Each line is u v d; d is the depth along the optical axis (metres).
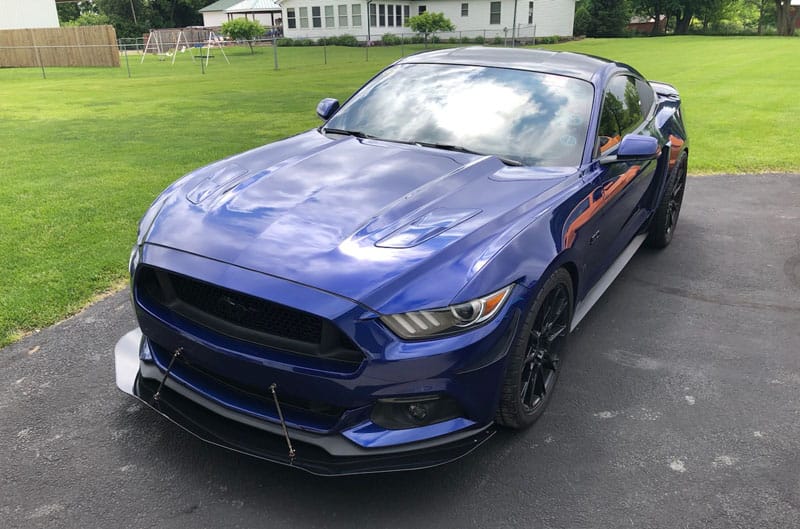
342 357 2.21
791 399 3.21
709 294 4.46
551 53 4.25
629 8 54.09
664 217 5.05
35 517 2.35
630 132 4.08
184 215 2.70
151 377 2.71
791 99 14.21
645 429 2.95
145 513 2.39
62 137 9.97
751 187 7.34
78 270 4.55
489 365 2.36
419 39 43.31
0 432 2.82
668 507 2.46
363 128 3.78
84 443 2.77
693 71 20.97
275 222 2.55
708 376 3.41
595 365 3.51
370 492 2.52
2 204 6.09
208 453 2.73
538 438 2.87
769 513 2.44
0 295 4.11
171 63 31.28
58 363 3.40
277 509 2.42
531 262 2.52
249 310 2.31
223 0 58.94
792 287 4.59
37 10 34.28
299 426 2.34
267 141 9.59
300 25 44.84
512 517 2.40
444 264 2.33
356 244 2.40
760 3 70.69
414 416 2.34
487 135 3.48
